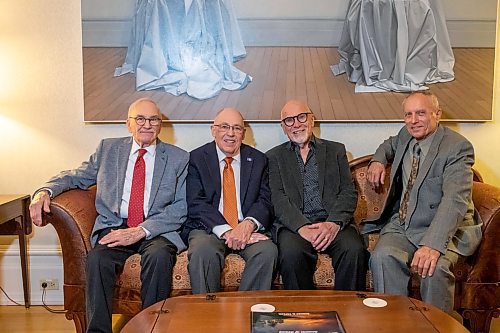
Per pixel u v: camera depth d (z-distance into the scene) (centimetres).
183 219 276
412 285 252
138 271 252
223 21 310
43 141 321
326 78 313
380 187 300
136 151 280
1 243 322
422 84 312
